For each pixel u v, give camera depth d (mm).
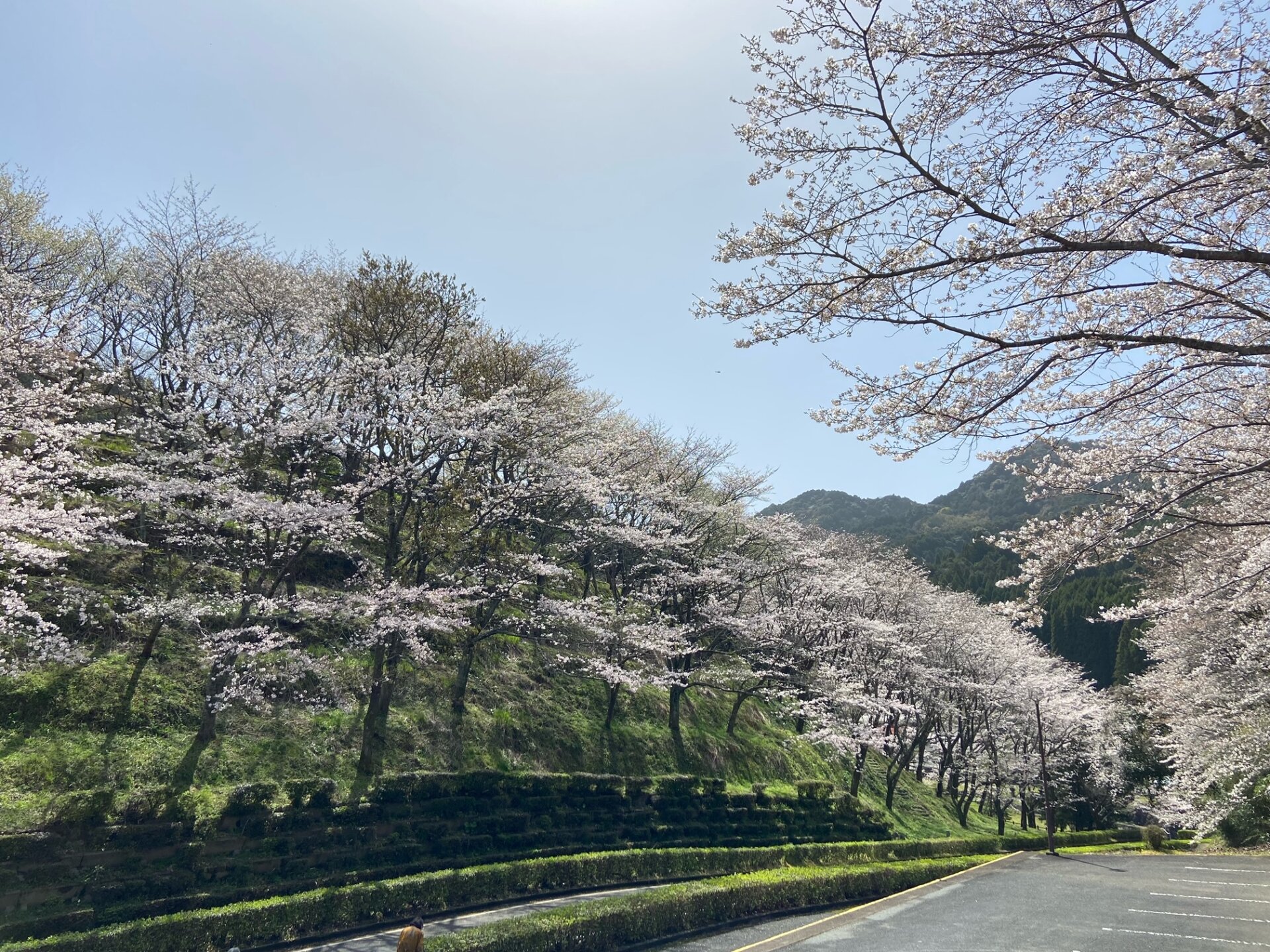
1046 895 19859
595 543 32062
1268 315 7258
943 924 16312
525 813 21500
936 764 48344
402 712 22812
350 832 17344
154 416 21672
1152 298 8805
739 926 17672
